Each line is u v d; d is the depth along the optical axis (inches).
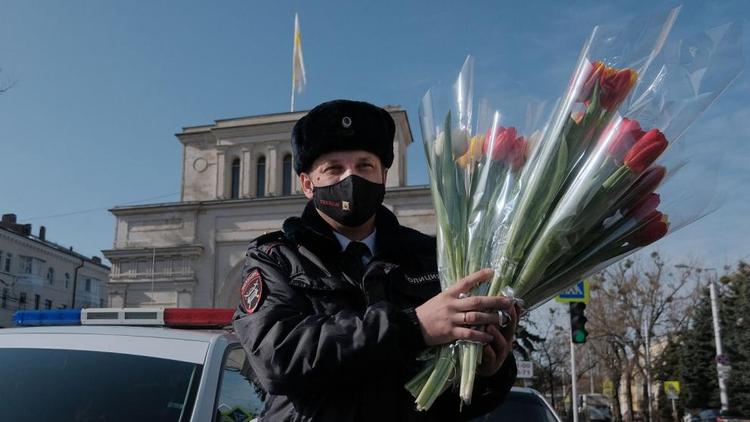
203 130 1604.3
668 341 1521.9
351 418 67.8
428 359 70.7
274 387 66.2
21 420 104.6
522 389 169.0
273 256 77.3
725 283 1286.9
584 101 73.8
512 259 70.8
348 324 65.9
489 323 65.4
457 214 75.9
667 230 73.6
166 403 107.1
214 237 1485.0
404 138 1534.2
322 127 81.0
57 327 130.1
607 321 1342.3
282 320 69.1
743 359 1171.3
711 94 70.7
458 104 81.5
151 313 148.9
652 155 69.2
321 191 80.4
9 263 1940.2
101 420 104.1
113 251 1505.9
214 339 121.1
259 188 1546.5
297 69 1565.0
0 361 118.1
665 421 1649.9
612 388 1521.9
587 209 70.6
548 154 72.6
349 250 79.3
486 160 76.9
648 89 72.9
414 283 78.7
